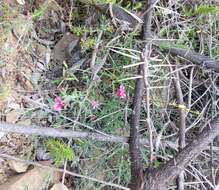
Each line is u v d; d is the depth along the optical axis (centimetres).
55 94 51
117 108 52
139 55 50
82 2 53
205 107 53
